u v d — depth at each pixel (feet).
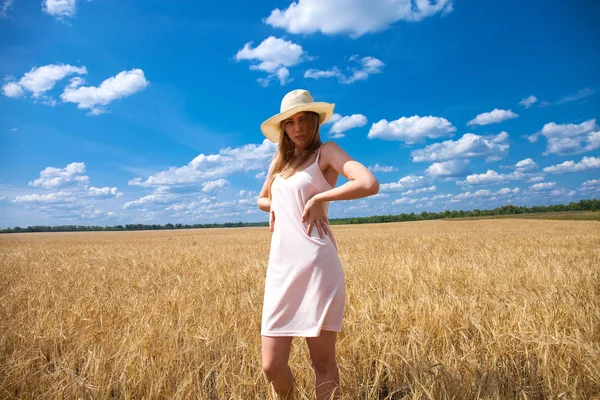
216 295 16.47
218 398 8.20
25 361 9.23
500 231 87.35
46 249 63.16
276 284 7.13
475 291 16.49
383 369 9.03
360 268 24.86
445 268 23.54
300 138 7.66
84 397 8.08
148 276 24.00
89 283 22.06
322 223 7.14
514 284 18.52
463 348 9.52
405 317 11.82
